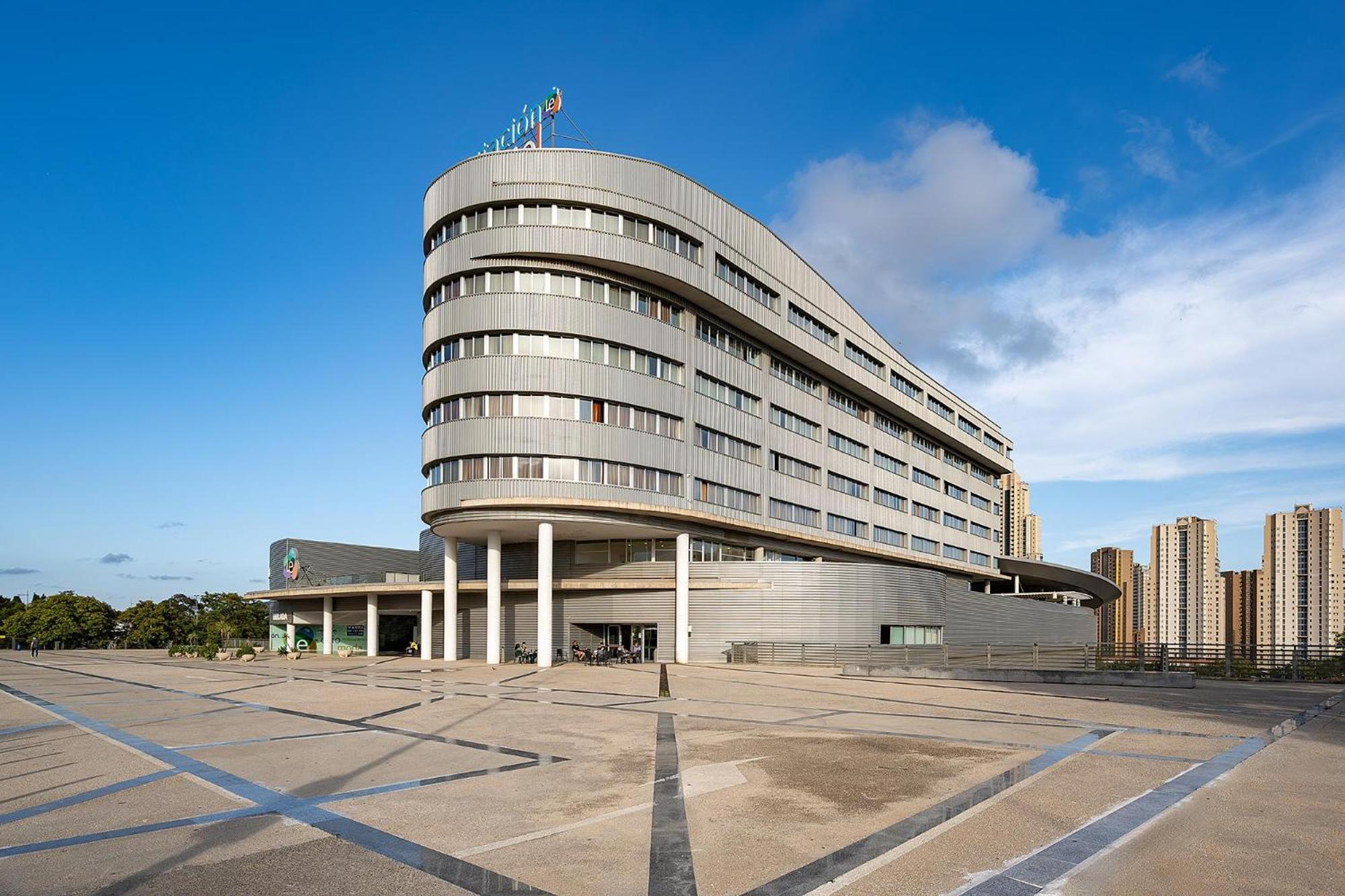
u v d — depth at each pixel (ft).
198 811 33.94
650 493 145.48
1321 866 25.66
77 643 391.86
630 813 33.14
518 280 139.54
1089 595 318.45
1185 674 90.22
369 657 183.83
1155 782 38.19
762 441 174.29
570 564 161.89
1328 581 526.16
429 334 145.59
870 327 212.23
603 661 145.07
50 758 47.11
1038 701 75.61
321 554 245.04
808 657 143.74
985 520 292.81
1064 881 24.41
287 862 26.94
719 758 45.55
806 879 24.94
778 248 175.83
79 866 26.68
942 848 27.78
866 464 216.13
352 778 40.40
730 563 153.17
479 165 142.31
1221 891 23.61
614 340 142.31
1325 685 93.71
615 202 142.00
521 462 135.64
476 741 52.34
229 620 380.99
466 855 27.61
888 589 160.35
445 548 172.14
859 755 46.16
